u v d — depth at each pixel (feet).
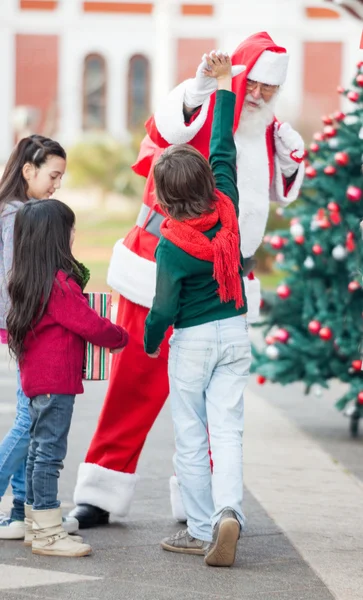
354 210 24.49
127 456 16.93
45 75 137.08
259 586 13.85
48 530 15.35
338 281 24.79
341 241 24.11
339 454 23.47
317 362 25.02
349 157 24.29
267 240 25.94
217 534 14.47
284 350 25.08
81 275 15.60
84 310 15.15
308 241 24.95
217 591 13.62
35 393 15.26
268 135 17.33
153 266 16.52
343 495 19.30
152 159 17.24
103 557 15.21
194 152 14.83
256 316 17.60
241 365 15.11
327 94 134.00
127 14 137.18
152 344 14.98
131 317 16.71
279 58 16.46
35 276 15.14
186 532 15.62
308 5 134.10
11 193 16.66
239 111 16.51
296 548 15.75
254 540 16.24
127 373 16.63
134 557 15.23
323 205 25.45
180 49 135.44
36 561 14.99
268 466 21.79
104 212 104.06
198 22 135.03
